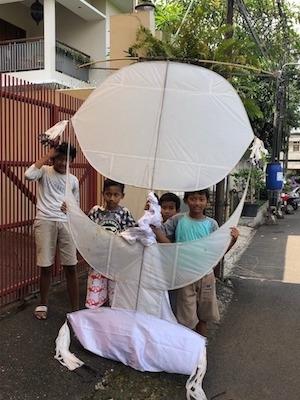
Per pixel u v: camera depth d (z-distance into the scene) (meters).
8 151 3.11
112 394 2.20
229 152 2.37
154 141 2.42
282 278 4.59
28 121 3.29
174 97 2.37
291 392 2.31
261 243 6.79
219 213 4.12
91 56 10.81
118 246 2.34
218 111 2.35
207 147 2.38
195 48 3.92
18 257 3.19
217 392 2.28
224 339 2.95
